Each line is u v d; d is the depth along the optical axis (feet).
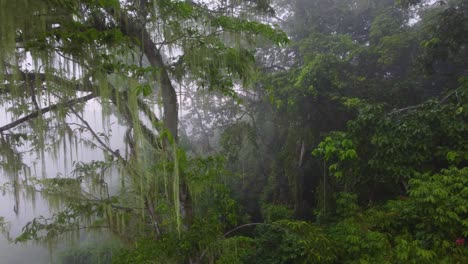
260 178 36.60
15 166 12.36
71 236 12.73
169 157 11.44
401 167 17.04
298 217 29.30
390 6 29.60
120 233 13.08
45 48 8.43
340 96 24.40
